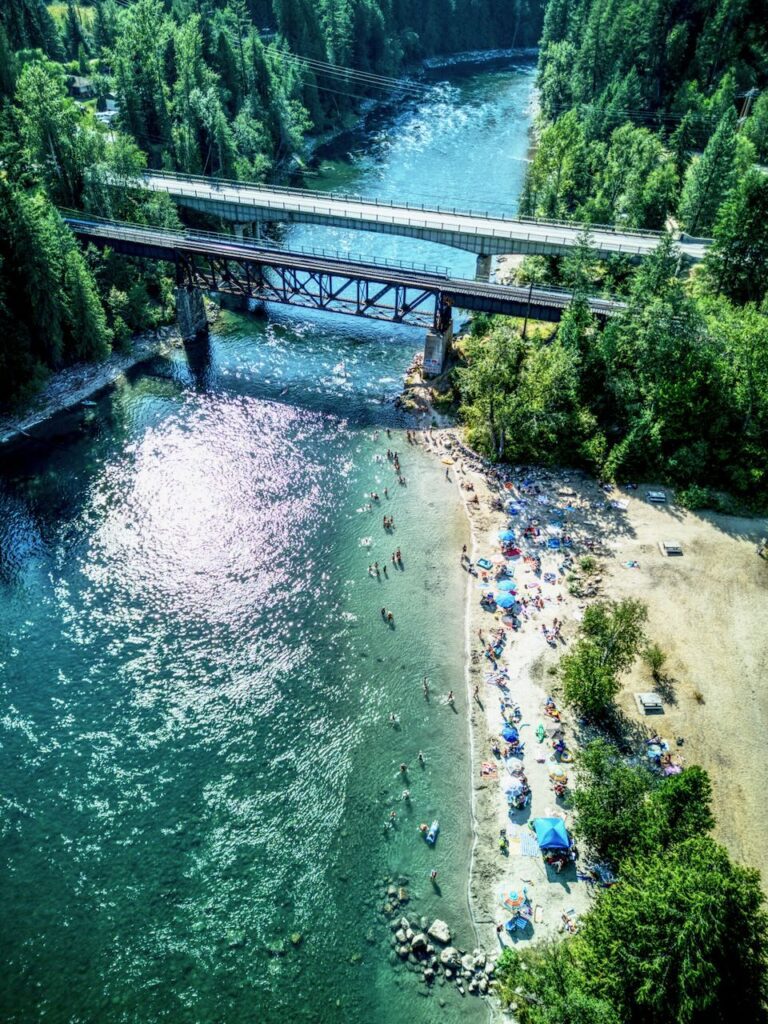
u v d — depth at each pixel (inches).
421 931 1549.0
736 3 5329.7
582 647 1873.8
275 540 2568.9
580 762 1718.8
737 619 2194.9
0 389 3120.1
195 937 1558.8
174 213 4183.1
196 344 3777.1
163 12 6422.2
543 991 1259.8
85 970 1508.4
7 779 1846.7
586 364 2979.8
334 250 4788.4
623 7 5831.7
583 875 1604.3
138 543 2556.6
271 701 2036.2
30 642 2204.7
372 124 7470.5
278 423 3186.5
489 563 2443.4
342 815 1768.0
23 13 6097.4
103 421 3181.6
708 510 2635.3
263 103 5812.0
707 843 1286.9
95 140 3934.5
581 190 4601.4
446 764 1862.7
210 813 1777.8
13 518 2655.0
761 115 4662.9
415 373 3516.2
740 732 1877.5
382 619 2268.7
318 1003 1454.2
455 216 4261.8
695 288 3501.5
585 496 2726.4
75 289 3292.3
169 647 2190.0
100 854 1699.1
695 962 1117.1
